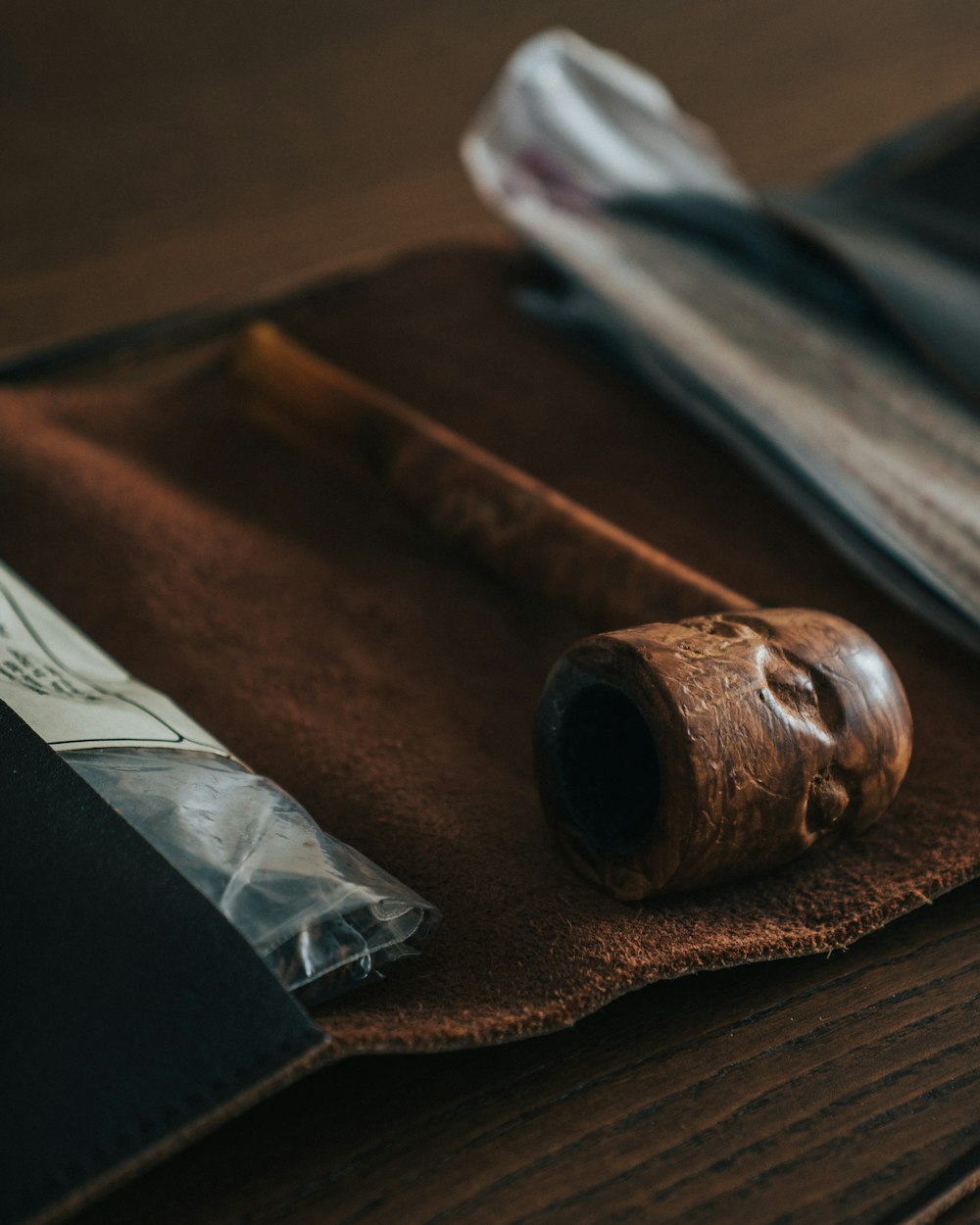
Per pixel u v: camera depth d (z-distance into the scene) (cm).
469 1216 41
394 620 67
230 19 156
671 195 96
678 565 60
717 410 77
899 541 66
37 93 138
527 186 98
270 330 82
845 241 94
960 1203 42
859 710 49
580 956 46
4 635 51
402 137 134
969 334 88
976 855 53
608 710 51
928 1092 45
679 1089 45
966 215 104
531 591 65
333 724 59
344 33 155
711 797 46
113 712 49
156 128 133
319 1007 44
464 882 50
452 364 88
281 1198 41
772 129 138
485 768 58
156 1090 36
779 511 77
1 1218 34
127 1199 41
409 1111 44
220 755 49
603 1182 42
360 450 73
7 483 73
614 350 88
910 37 157
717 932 48
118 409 83
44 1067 36
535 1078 46
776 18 161
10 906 40
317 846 45
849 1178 42
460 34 156
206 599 67
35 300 105
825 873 52
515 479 67
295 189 124
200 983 38
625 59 151
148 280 108
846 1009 49
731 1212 41
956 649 67
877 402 79
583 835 49
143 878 40
